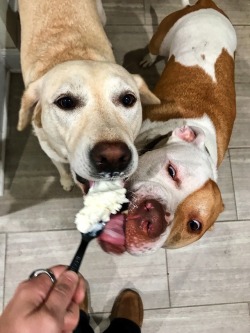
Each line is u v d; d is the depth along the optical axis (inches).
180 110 18.7
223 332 21.6
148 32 25.3
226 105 19.8
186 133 16.2
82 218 11.5
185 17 20.8
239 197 23.6
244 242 22.9
